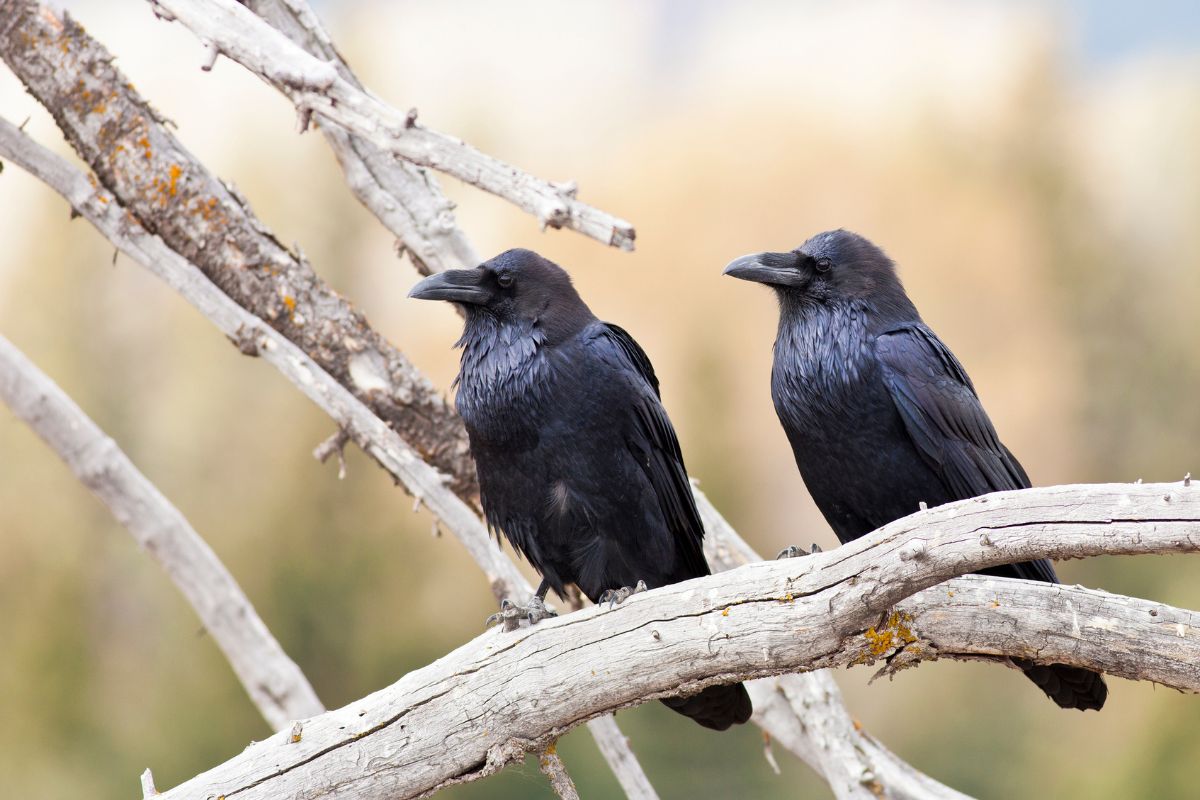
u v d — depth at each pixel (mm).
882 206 22141
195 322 18828
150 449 18297
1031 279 21766
